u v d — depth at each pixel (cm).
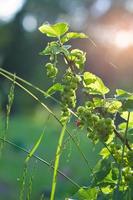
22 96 4125
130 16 4369
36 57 4372
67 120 282
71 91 279
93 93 284
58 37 285
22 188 279
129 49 3144
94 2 4762
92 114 276
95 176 289
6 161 1438
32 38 4453
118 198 275
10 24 4494
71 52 285
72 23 4822
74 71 285
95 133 277
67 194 301
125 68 3266
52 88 282
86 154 1198
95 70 3378
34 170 281
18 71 4400
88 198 293
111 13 4438
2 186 1187
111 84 3353
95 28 4566
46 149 1722
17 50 4409
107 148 279
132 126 295
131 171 287
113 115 291
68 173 1118
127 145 287
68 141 276
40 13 4778
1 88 3136
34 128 2658
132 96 275
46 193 928
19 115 4222
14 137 1995
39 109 4191
